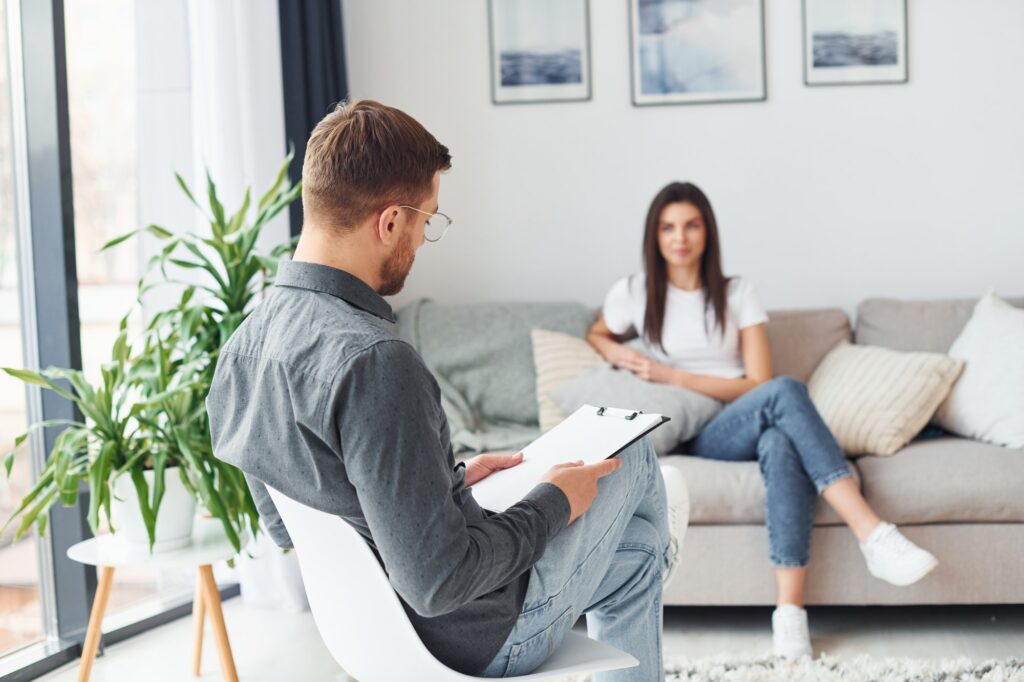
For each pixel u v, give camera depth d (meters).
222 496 2.04
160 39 2.62
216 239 2.23
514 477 1.42
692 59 3.33
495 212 3.45
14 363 2.33
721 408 2.73
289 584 2.68
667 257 2.86
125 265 2.59
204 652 2.41
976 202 3.27
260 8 2.77
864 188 3.30
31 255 2.35
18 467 2.33
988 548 2.32
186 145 2.66
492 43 3.40
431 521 1.04
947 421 2.70
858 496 2.29
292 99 2.98
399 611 1.15
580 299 3.43
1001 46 3.22
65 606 2.41
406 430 1.05
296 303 1.17
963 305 2.97
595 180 3.40
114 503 2.06
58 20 2.31
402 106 3.46
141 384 2.16
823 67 3.28
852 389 2.70
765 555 2.39
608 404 2.66
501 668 1.26
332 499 1.12
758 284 3.36
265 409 1.14
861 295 3.33
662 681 1.52
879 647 2.30
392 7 3.44
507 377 3.00
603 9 3.36
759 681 2.06
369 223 1.18
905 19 3.24
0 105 2.30
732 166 3.34
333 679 2.21
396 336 1.10
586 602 1.38
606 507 1.38
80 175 2.48
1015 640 2.32
